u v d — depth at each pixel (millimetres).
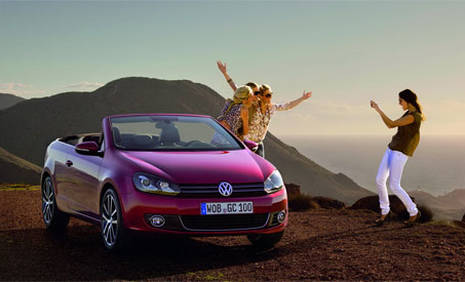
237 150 6301
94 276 4625
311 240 6496
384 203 7637
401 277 4543
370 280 4492
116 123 6516
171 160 5496
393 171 7395
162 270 4871
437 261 5070
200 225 5047
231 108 7785
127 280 4492
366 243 6156
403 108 7398
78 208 6430
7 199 11422
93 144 6121
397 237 6473
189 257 5473
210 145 6363
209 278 4594
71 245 6102
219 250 5891
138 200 5023
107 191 5527
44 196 7609
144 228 5004
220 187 5125
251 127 7965
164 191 5012
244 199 5168
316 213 9508
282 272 4840
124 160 5512
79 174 6355
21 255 5520
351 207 10445
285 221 5570
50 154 7570
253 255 5617
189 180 5102
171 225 4977
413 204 7406
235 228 5164
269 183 5457
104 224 5652
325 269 4918
